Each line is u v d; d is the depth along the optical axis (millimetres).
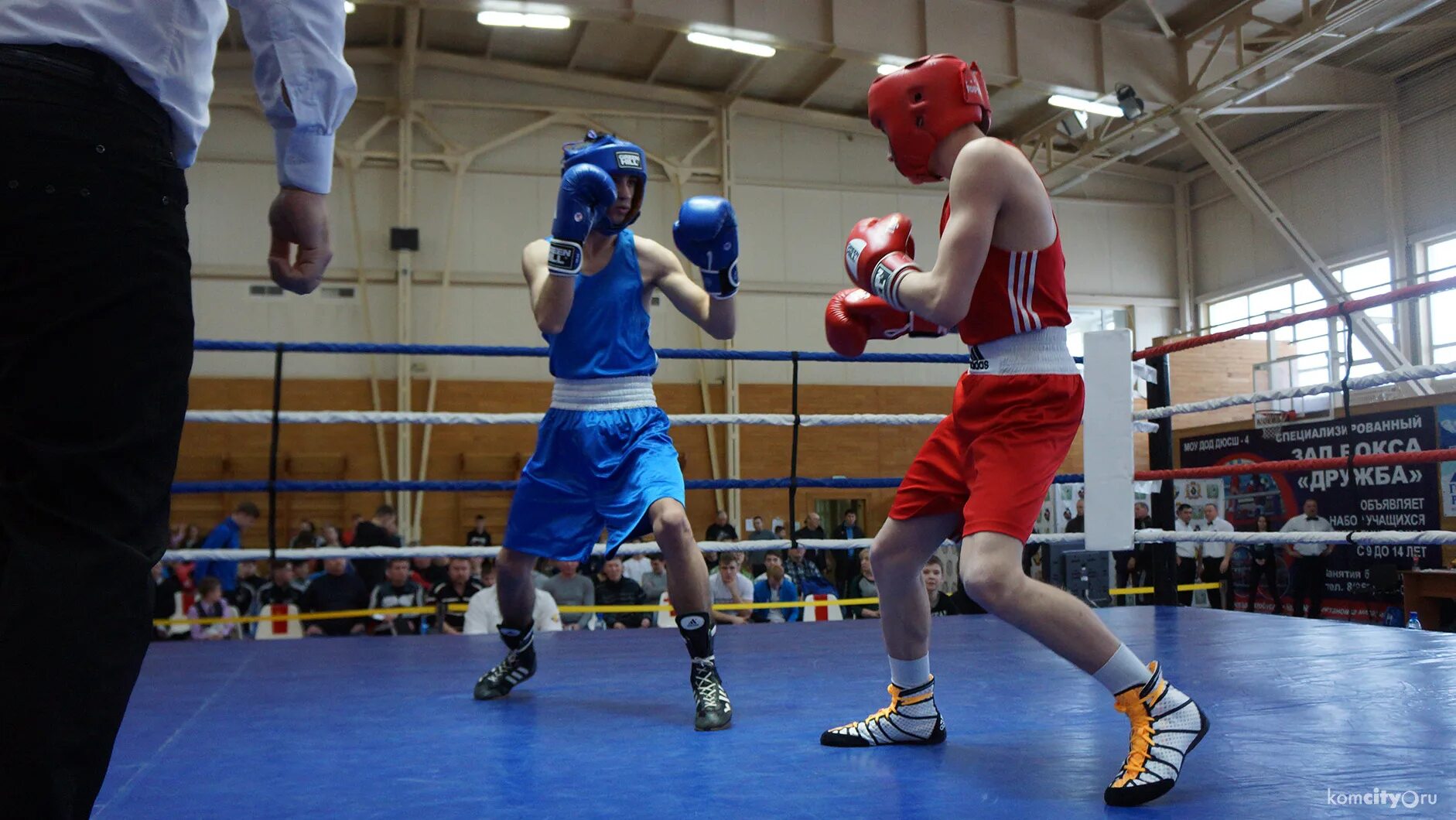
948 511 1912
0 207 874
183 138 1052
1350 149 12445
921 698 1952
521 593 2531
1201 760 1784
